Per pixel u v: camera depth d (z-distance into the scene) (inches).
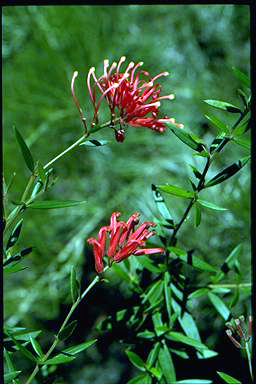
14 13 78.7
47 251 71.5
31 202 27.0
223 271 34.8
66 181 78.5
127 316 34.2
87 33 77.2
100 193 79.0
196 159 64.2
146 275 36.1
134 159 78.4
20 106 77.9
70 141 78.6
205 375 49.3
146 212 71.1
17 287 74.5
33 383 37.9
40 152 78.0
